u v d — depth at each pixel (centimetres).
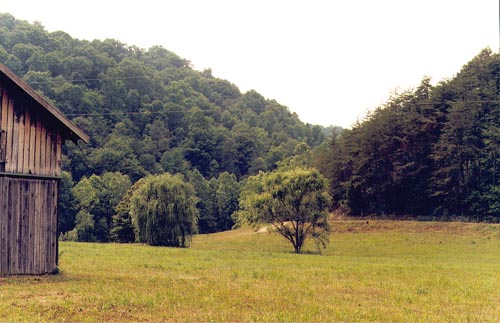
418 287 2464
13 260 2172
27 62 18862
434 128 9612
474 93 9275
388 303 1969
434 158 9044
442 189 9112
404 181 9638
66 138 2502
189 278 2545
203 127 19088
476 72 9694
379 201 9912
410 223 8106
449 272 3306
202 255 4434
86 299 1734
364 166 9925
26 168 2252
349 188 10006
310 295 2086
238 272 2902
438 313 1789
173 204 6475
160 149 18000
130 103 19512
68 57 19775
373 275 3002
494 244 6681
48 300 1691
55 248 2391
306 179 6169
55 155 2408
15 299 1681
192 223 6600
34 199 2284
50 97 16250
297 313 1669
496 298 2183
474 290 2402
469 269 3588
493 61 9644
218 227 14212
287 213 6234
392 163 9675
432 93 10000
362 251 6569
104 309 1602
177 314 1584
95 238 10894
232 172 18038
